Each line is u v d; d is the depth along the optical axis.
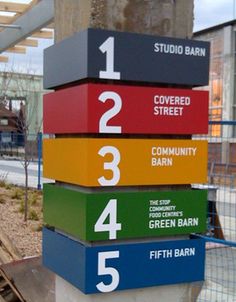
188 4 3.60
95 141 3.17
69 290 3.55
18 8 8.12
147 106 3.33
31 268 5.23
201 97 3.51
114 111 3.23
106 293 3.32
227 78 24.17
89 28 3.14
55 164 3.62
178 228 3.46
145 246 3.38
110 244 3.29
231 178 8.60
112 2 3.37
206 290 5.78
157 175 3.38
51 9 7.46
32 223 9.00
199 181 3.52
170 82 3.41
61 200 3.51
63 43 3.46
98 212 3.19
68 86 3.52
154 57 3.35
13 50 10.82
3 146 33.78
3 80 23.08
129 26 3.42
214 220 7.87
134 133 3.30
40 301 4.87
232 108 24.09
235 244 4.57
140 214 3.33
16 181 17.44
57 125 3.59
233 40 23.89
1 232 6.63
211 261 7.08
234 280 6.16
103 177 3.20
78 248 3.28
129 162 3.29
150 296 3.47
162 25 3.51
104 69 3.19
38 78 22.98
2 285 5.20
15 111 23.91
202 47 3.51
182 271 3.50
